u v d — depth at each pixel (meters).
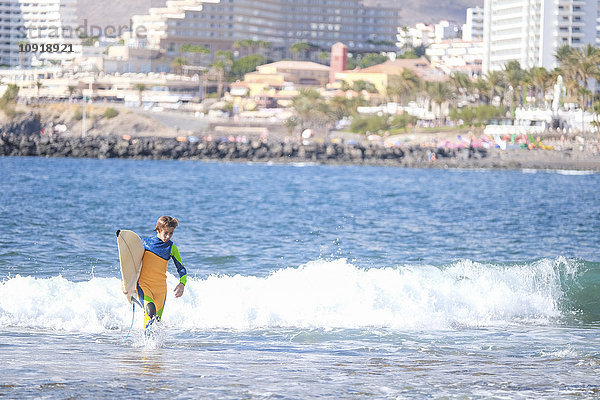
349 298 50.38
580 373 34.88
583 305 54.12
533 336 45.03
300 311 48.78
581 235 122.50
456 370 35.31
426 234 117.56
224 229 117.12
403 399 29.75
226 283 52.19
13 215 127.75
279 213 159.38
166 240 39.75
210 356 37.56
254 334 44.16
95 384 30.62
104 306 47.47
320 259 81.12
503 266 60.72
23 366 33.50
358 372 34.47
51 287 49.12
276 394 29.92
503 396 30.44
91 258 76.38
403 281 53.06
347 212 167.75
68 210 145.62
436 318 49.25
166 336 42.91
